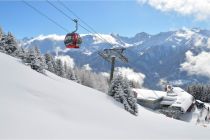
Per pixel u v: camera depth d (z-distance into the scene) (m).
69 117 23.03
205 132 34.06
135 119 33.00
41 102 23.86
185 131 32.53
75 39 29.17
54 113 22.53
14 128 16.59
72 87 36.25
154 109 91.38
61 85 33.75
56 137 17.02
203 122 81.31
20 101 21.84
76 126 20.84
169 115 86.88
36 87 27.67
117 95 39.44
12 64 34.75
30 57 43.16
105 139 18.91
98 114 27.55
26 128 17.14
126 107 37.16
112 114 30.27
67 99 28.14
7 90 23.34
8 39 71.62
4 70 29.53
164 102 96.94
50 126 18.84
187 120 85.81
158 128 31.27
